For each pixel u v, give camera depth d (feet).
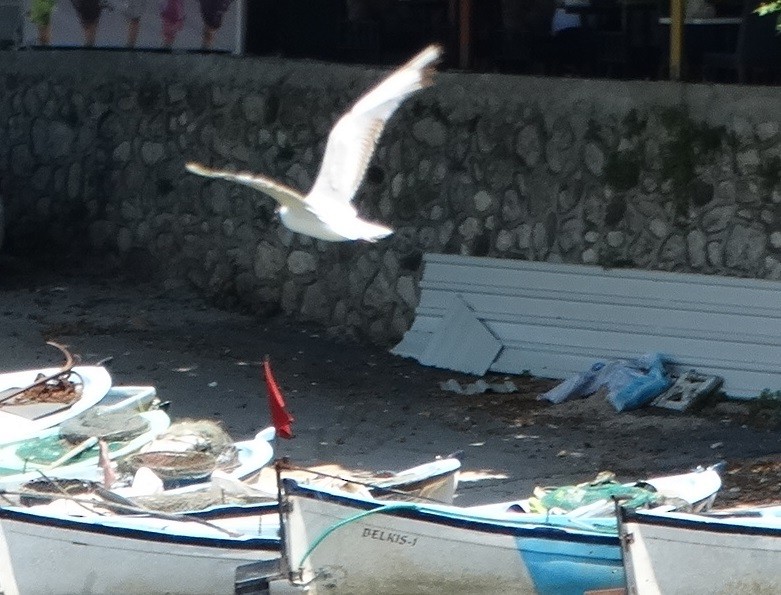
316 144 64.13
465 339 57.77
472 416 51.55
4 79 75.92
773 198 53.16
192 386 54.60
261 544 33.73
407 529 33.30
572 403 52.75
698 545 32.30
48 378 45.39
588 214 56.85
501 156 58.80
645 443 48.01
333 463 45.73
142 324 63.36
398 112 61.16
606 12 67.10
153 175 70.03
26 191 74.84
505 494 42.83
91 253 72.59
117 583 33.76
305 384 55.42
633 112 55.93
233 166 66.80
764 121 53.31
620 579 33.53
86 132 72.64
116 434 41.24
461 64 66.28
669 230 55.26
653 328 54.65
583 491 36.76
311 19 73.82
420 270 60.49
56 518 33.45
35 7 74.43
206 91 67.87
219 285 67.10
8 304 66.44
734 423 50.11
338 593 33.40
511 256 58.65
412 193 60.90
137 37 73.41
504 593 33.68
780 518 34.91
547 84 58.03
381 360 59.11
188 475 39.32
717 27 63.62
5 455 40.73
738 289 53.52
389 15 70.54
